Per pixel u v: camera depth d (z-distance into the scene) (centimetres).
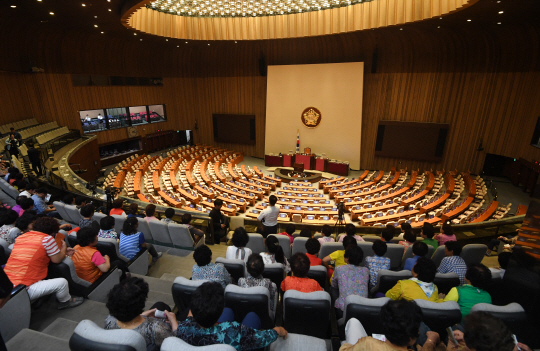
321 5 1794
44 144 1584
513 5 1301
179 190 1745
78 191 998
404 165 2383
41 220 378
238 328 227
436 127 2172
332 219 1432
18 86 1878
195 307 215
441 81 2114
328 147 2550
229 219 814
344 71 2353
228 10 1912
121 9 1484
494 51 1895
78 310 366
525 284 299
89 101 2300
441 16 1449
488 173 2180
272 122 2688
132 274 477
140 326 238
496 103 1956
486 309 276
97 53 2298
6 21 1658
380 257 430
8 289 286
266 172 2545
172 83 2892
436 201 1609
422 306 280
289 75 2534
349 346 218
